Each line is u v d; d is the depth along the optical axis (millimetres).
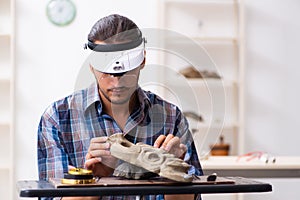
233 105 5676
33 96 5395
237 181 1670
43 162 1854
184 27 5598
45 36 5410
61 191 1479
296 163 3414
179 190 1531
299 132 5703
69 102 1859
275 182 5559
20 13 5391
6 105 5418
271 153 5680
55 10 5395
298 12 5680
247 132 5672
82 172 1585
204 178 1696
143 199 1784
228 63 5641
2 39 5387
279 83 5680
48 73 5410
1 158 5406
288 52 5680
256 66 5668
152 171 1603
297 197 5574
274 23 5676
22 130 5383
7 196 5391
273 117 5676
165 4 5551
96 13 5445
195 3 5543
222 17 5621
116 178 1680
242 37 5465
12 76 5254
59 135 1840
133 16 5500
